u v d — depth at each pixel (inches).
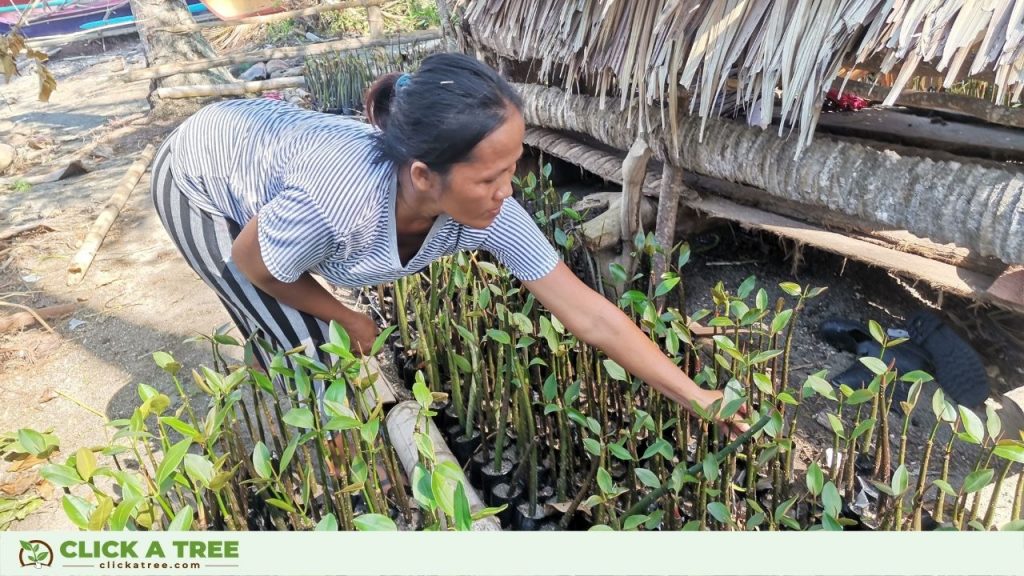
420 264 72.1
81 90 392.8
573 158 143.7
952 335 100.2
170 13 324.2
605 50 105.0
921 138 109.7
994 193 78.8
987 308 108.2
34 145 278.1
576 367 93.5
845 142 93.8
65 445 108.3
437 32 327.3
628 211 115.6
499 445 84.6
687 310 123.0
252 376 69.0
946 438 91.9
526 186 129.7
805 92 79.8
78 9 476.7
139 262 168.2
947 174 82.7
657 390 71.3
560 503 81.0
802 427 95.9
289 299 73.4
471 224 60.2
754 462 67.8
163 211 77.9
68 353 133.4
